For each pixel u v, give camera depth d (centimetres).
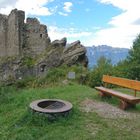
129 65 3025
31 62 3769
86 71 2625
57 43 3659
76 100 1134
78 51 3328
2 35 4588
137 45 3462
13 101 1194
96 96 1205
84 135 720
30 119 841
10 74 3669
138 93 1595
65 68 3009
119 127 788
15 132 786
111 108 1006
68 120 840
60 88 1537
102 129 767
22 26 4306
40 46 4262
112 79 1167
